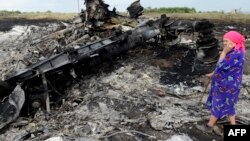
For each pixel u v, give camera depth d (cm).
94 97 682
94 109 634
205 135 537
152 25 974
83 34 1089
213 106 522
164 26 980
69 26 1235
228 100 505
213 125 538
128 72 834
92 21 1081
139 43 946
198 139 527
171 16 1862
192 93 718
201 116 597
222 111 514
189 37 1159
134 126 570
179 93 720
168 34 1017
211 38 832
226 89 497
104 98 670
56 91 727
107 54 864
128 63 905
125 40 902
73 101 692
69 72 769
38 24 1827
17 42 1320
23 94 627
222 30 1425
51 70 715
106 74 829
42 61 727
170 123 573
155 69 864
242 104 651
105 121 588
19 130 591
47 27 1605
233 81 491
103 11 1098
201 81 786
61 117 621
